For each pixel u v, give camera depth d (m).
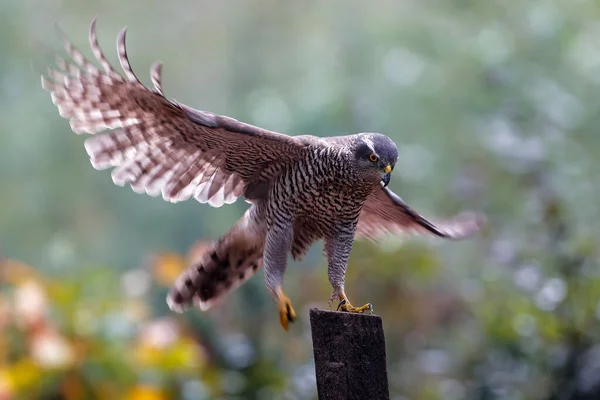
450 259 15.58
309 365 13.04
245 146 7.51
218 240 8.60
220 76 26.23
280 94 23.73
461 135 18.12
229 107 25.22
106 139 7.44
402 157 18.84
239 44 25.33
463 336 13.52
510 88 14.99
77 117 7.36
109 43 24.88
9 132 23.78
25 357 10.70
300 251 8.29
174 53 26.25
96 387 10.77
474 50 17.52
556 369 11.41
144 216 23.28
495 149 13.22
